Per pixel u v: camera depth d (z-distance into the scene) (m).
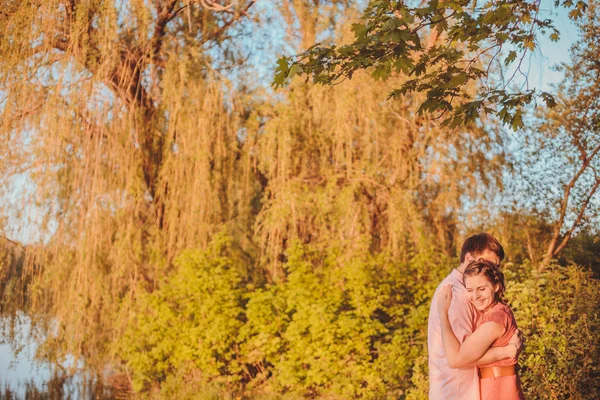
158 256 11.59
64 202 11.24
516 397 3.12
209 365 10.77
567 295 8.62
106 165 11.38
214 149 11.81
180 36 12.30
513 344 3.08
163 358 11.31
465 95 4.98
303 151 11.74
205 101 11.55
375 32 4.30
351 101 10.93
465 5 4.52
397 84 10.96
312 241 11.88
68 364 11.77
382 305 10.79
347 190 11.10
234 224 12.37
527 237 11.98
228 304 10.77
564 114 11.86
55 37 11.92
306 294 10.47
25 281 11.73
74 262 11.34
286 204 11.17
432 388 3.28
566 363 7.11
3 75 11.36
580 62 11.80
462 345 3.09
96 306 11.30
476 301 3.11
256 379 11.03
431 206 11.83
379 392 9.81
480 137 11.38
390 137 11.52
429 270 10.84
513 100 4.90
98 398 10.61
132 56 11.88
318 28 11.48
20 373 12.16
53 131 10.99
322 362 10.09
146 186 12.16
